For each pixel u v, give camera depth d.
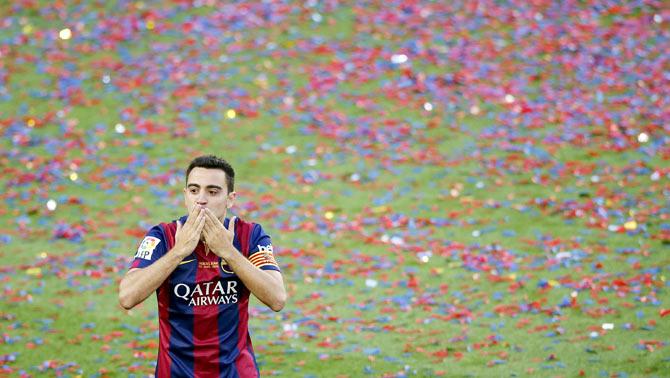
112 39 65.25
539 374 27.97
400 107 56.03
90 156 51.09
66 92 58.34
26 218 44.16
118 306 35.25
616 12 66.25
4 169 49.34
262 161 50.53
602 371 27.81
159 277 18.56
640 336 30.48
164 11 69.06
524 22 65.75
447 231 41.97
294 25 66.81
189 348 19.19
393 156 50.50
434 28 65.62
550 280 35.91
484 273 37.38
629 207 42.62
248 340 19.86
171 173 49.06
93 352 30.92
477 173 47.97
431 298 35.00
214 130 54.00
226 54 63.09
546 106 54.84
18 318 33.88
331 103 56.81
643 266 36.50
